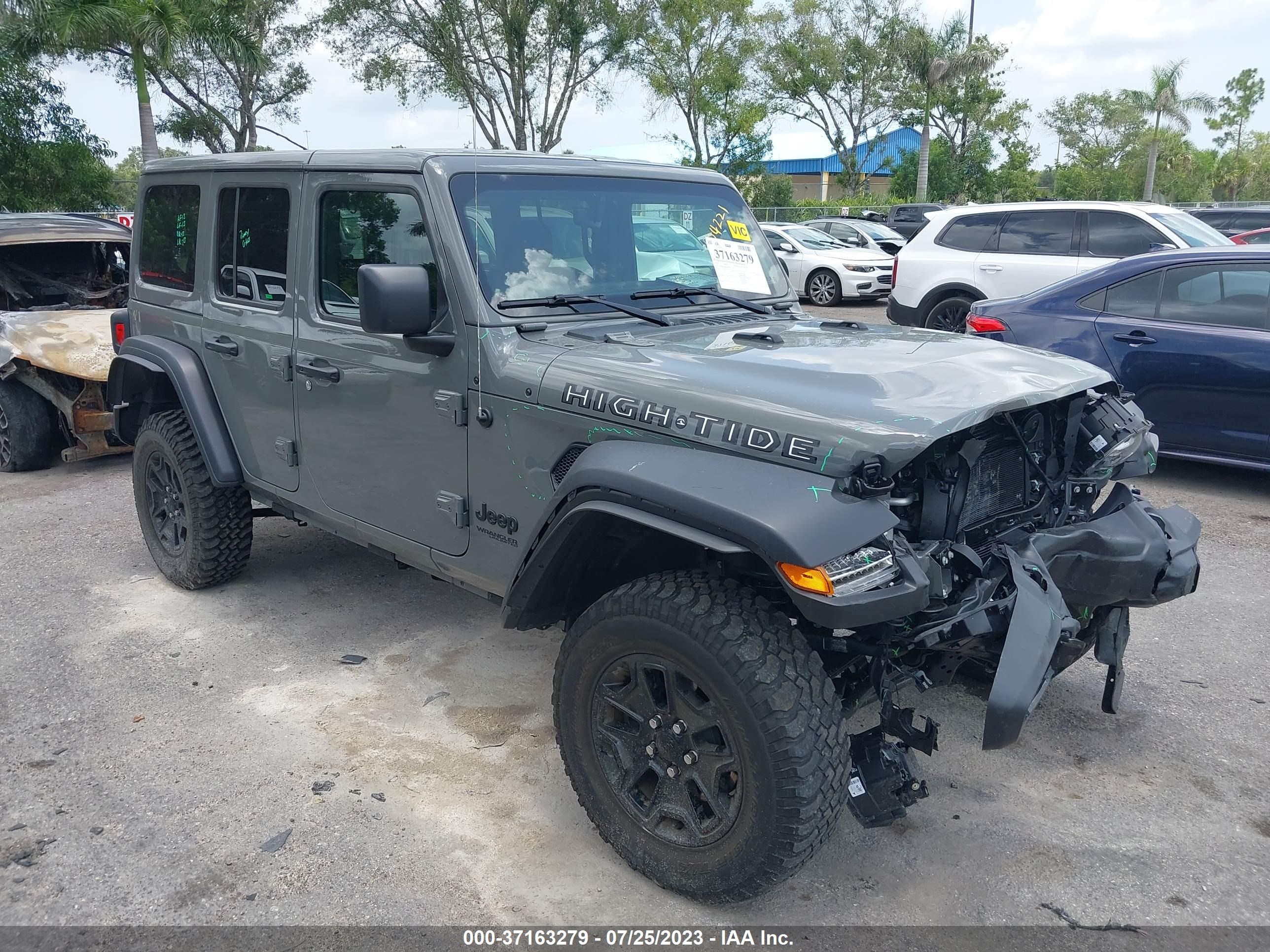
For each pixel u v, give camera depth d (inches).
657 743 108.1
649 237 151.3
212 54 1116.5
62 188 1178.0
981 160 1792.6
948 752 141.7
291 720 149.8
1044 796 131.3
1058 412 127.1
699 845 105.6
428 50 1219.9
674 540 116.6
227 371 176.4
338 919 107.7
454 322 130.6
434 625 185.3
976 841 122.0
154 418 192.9
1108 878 114.9
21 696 157.0
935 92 1624.0
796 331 143.2
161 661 169.3
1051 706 154.5
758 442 101.3
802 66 1750.7
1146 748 142.9
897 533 100.6
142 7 871.1
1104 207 404.2
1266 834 123.0
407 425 140.3
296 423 162.1
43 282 349.7
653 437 109.3
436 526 140.6
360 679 163.5
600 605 110.0
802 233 737.0
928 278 441.4
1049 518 127.0
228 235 174.4
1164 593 127.1
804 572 91.7
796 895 112.2
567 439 118.7
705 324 143.0
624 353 122.6
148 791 130.8
